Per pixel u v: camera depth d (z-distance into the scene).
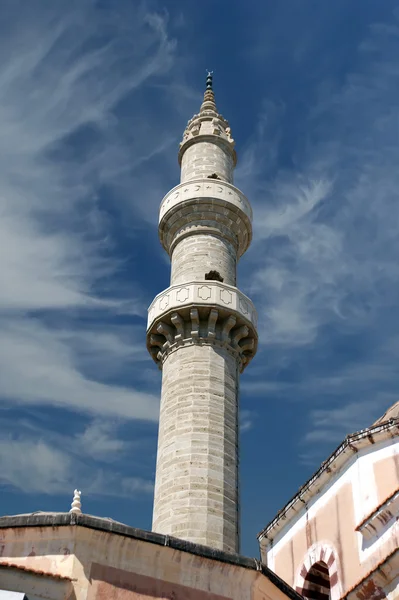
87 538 16.75
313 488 32.41
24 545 17.03
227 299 33.22
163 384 32.03
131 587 16.72
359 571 27.39
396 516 26.25
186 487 27.70
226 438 29.64
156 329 33.41
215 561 18.14
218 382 31.09
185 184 37.69
